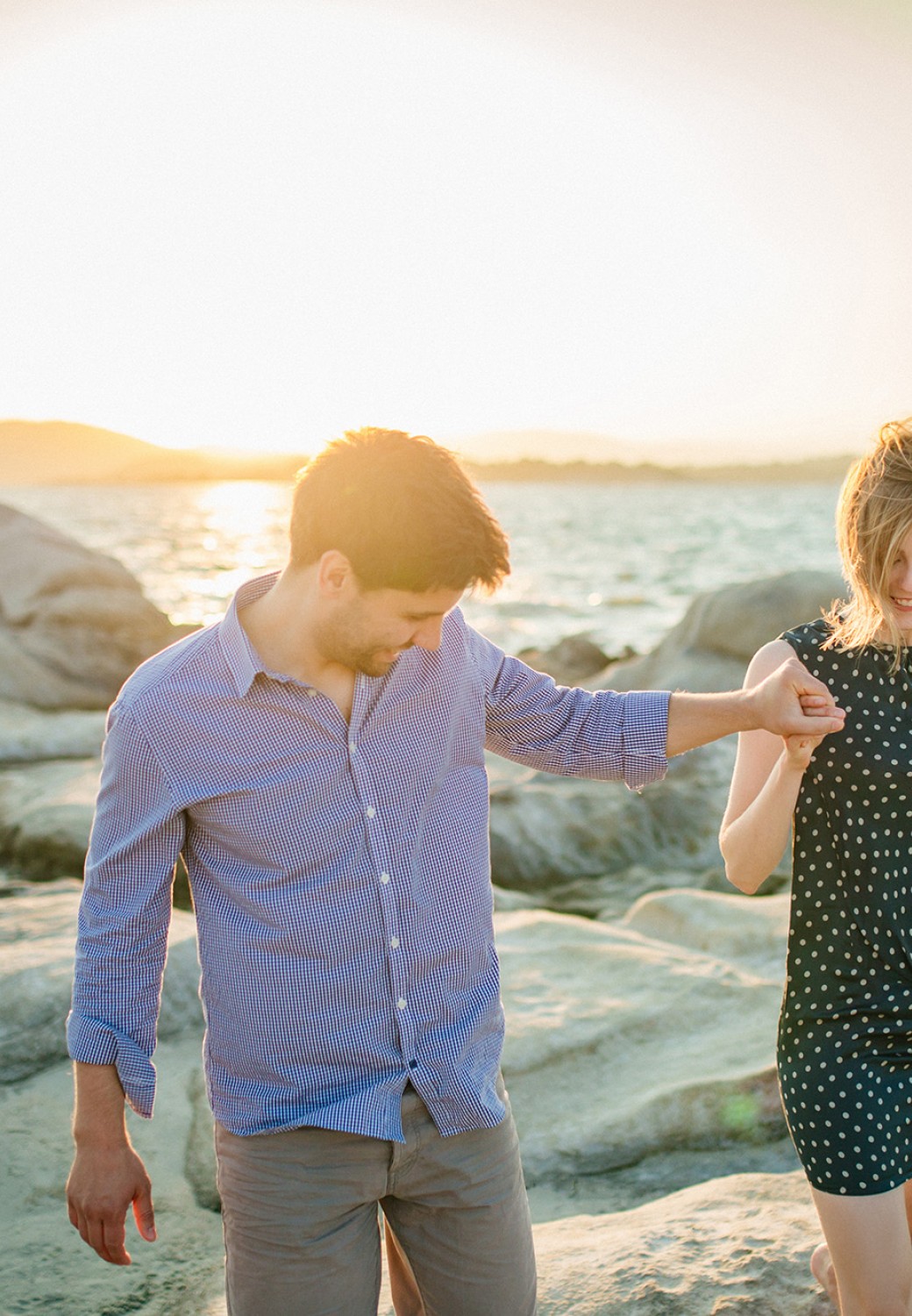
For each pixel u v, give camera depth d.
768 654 2.29
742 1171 3.44
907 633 2.21
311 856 1.98
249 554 41.62
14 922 4.75
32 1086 3.81
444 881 2.05
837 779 2.18
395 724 2.00
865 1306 2.12
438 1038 2.03
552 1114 3.67
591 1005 4.14
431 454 1.89
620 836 6.64
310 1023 1.99
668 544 43.38
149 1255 3.06
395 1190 2.05
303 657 1.98
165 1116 3.71
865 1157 2.09
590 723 2.27
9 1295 2.89
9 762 8.16
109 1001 1.99
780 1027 2.25
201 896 2.05
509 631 18.81
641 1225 2.93
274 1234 2.00
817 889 2.20
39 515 75.88
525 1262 2.13
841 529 2.20
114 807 2.00
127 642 10.55
